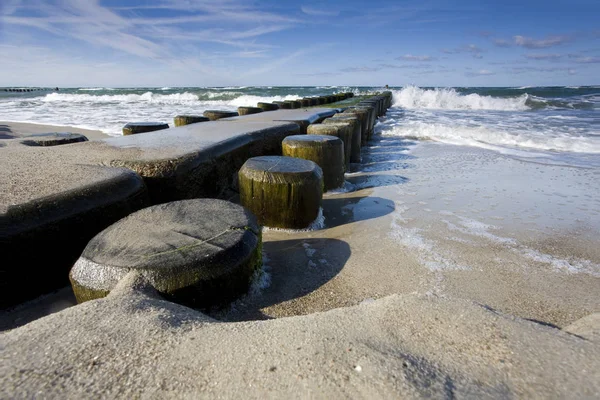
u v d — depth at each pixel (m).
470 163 5.92
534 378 0.97
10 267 1.92
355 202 4.00
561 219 3.38
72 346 1.15
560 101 18.42
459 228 3.16
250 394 0.94
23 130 9.88
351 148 6.07
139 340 1.19
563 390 0.92
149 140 4.20
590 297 2.07
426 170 5.50
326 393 0.92
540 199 3.99
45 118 13.17
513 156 6.47
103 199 2.35
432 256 2.60
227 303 1.90
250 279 2.04
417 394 0.90
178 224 2.10
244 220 2.19
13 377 1.00
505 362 1.03
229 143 4.26
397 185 4.68
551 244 2.82
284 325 1.29
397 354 1.07
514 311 1.93
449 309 1.33
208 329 1.28
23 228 1.95
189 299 1.74
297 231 3.16
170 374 1.02
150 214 2.23
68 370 1.04
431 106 20.19
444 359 1.05
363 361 1.03
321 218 3.36
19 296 1.97
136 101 24.98
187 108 18.50
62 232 2.12
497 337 1.15
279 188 3.07
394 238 2.95
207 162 3.67
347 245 2.84
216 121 6.75
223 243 1.94
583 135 8.66
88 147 3.69
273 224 3.19
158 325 1.29
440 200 3.99
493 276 2.31
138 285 1.65
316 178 3.18
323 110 10.25
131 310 1.40
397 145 7.99
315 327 1.25
